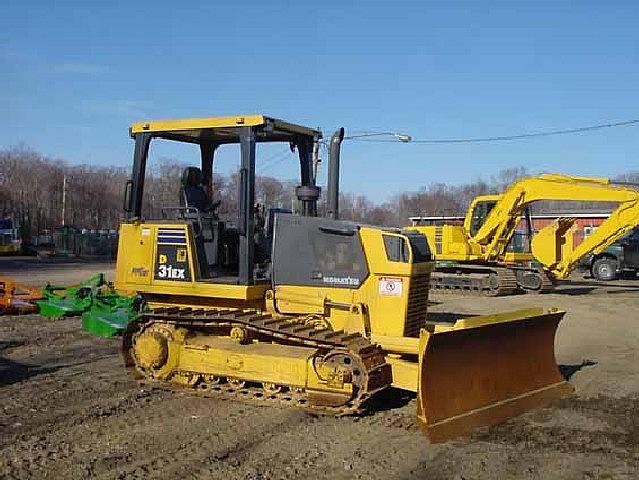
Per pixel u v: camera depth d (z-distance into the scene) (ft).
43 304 48.01
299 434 22.81
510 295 76.74
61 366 32.68
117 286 29.22
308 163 30.14
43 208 217.77
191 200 29.25
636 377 33.47
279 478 18.89
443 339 23.08
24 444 21.33
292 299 27.22
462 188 276.21
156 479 18.58
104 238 163.94
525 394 26.99
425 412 22.59
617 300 71.41
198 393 27.12
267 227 28.84
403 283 25.53
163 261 28.25
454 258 77.87
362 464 20.17
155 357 27.81
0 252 150.51
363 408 24.73
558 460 20.95
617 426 24.71
